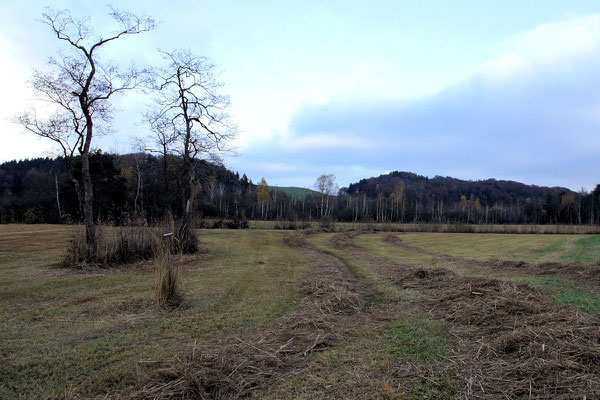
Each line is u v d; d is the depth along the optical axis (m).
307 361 3.97
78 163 33.22
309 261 12.80
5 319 5.69
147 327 5.27
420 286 7.64
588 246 17.70
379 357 4.00
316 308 6.03
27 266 10.77
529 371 3.29
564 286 7.23
